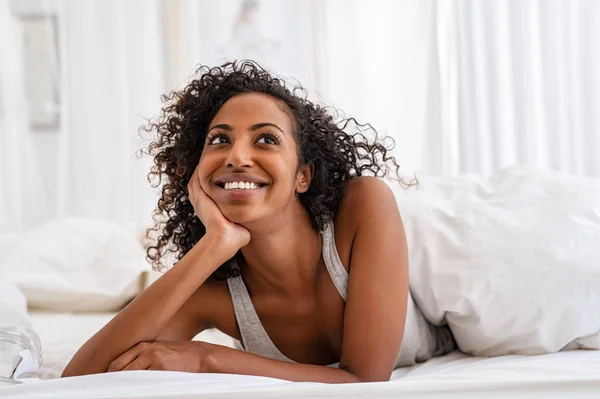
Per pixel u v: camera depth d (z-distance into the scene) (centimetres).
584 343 110
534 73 235
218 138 98
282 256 102
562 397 72
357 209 106
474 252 113
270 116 97
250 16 258
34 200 245
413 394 74
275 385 77
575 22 229
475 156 241
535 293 108
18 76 244
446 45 245
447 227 118
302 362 113
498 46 238
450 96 245
